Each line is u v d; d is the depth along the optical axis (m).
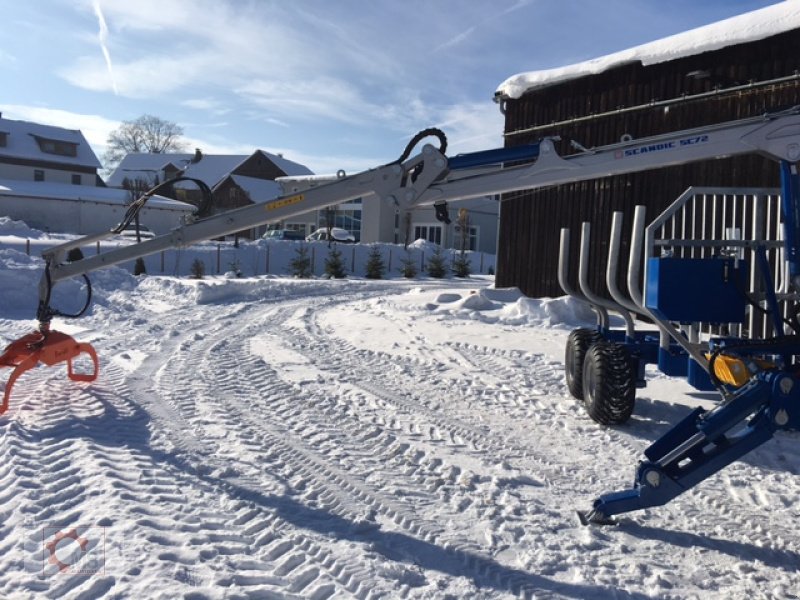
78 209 44.66
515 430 5.46
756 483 4.33
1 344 8.24
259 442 4.93
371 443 5.03
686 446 3.31
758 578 3.13
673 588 3.02
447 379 7.30
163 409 5.70
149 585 2.76
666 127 11.69
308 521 3.60
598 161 3.65
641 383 5.91
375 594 2.85
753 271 6.11
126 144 90.69
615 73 12.52
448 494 4.07
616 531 3.61
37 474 3.98
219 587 2.80
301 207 4.05
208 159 66.88
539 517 3.76
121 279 15.62
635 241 5.37
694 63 11.27
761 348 3.51
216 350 8.73
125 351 8.41
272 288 17.28
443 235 41.06
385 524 3.62
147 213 46.84
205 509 3.66
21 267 12.05
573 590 2.98
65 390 6.13
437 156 3.77
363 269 31.20
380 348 9.21
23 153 52.59
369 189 3.88
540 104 13.99
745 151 3.53
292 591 2.86
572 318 11.80
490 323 11.84
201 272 23.81
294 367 7.79
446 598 2.86
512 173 3.77
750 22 10.41
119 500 3.61
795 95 9.92
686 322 4.81
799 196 3.52
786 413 3.08
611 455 4.86
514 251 14.76
